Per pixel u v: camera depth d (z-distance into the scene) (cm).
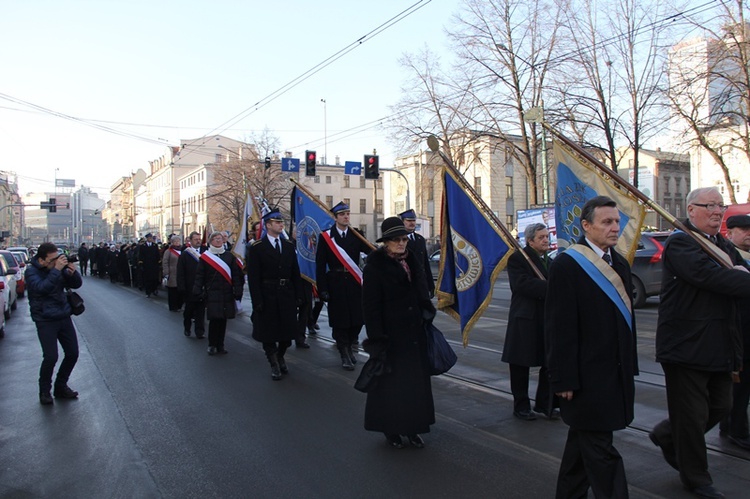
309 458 475
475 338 1020
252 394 678
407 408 479
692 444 386
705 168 3438
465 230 600
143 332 1163
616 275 337
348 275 797
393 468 451
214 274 914
